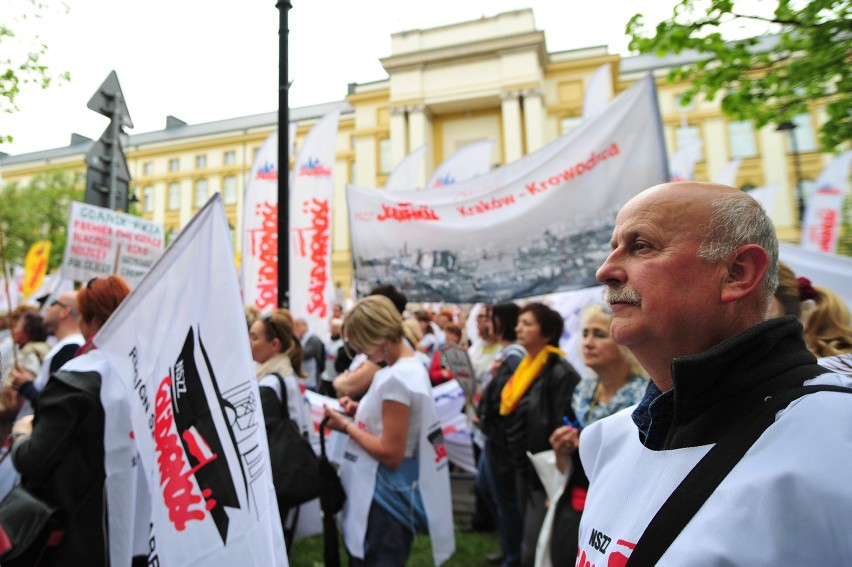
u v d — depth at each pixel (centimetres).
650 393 100
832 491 63
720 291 84
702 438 80
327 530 241
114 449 184
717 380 79
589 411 221
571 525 191
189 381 160
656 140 312
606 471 106
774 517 65
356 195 412
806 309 196
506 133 2900
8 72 453
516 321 341
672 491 79
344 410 269
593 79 612
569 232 336
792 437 69
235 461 146
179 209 3744
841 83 380
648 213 89
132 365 185
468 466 451
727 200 86
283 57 380
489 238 362
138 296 186
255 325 288
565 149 343
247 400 149
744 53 387
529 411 246
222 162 3709
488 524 390
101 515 188
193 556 145
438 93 3027
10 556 167
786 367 77
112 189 505
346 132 3425
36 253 909
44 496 183
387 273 394
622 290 90
